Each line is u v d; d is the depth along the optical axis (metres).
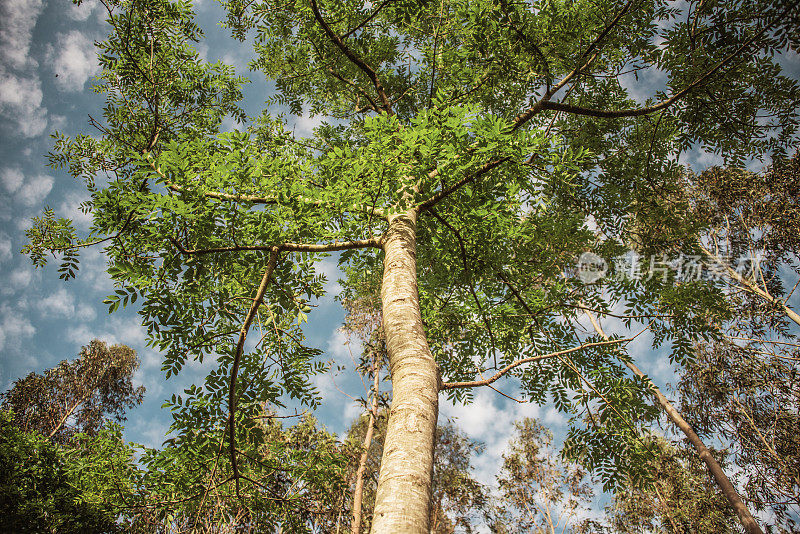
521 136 3.45
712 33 5.09
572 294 5.31
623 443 5.23
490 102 6.82
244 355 3.74
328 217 3.89
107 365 18.77
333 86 8.76
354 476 11.27
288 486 4.37
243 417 3.67
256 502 4.34
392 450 2.22
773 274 12.50
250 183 3.40
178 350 3.57
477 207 4.21
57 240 3.28
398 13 5.62
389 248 4.09
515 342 5.83
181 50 6.56
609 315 5.22
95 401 18.02
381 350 12.65
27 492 5.82
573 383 5.62
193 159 3.22
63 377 17.61
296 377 4.20
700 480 13.82
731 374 11.75
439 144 3.64
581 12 5.60
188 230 3.26
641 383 5.16
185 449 3.58
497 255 4.72
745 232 12.94
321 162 4.18
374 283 7.41
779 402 11.12
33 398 16.14
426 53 7.18
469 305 5.70
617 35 5.35
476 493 16.89
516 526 16.86
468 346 5.93
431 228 4.76
